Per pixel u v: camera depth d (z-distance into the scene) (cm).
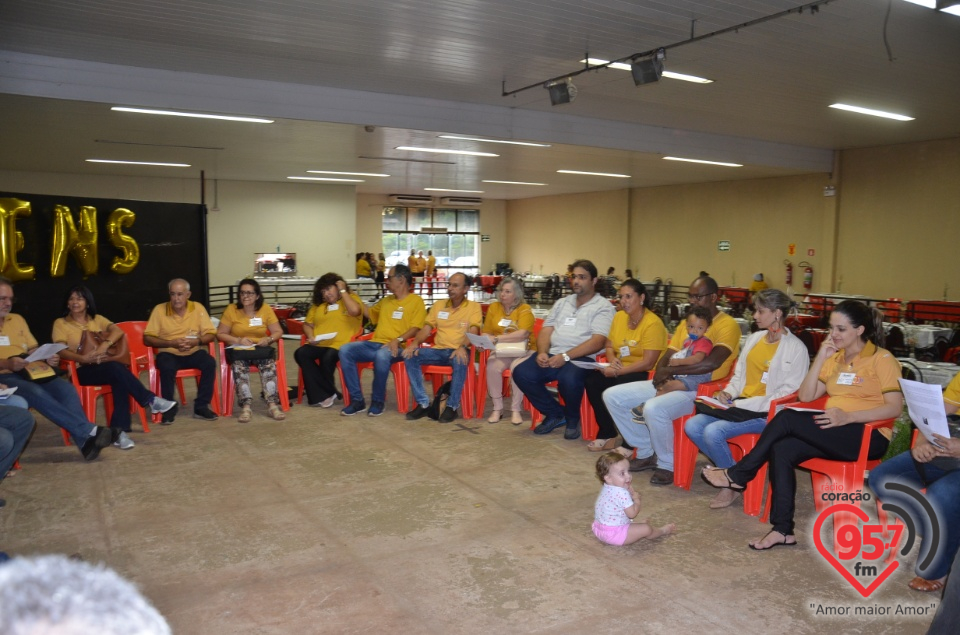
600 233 2177
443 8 584
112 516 394
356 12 593
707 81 836
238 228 1917
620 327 534
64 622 54
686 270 1880
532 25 629
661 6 583
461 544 360
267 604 299
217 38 669
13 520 387
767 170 1473
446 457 504
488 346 579
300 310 1289
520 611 294
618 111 1048
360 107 918
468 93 927
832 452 351
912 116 1045
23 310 730
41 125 954
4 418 409
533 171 1593
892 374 355
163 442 538
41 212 742
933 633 199
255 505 412
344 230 2056
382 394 622
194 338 595
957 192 1259
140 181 1786
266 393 616
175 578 322
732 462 399
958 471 309
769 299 410
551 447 530
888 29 635
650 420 442
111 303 833
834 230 1470
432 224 2533
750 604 299
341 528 379
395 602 302
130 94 782
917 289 1331
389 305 645
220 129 992
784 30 641
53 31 646
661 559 343
